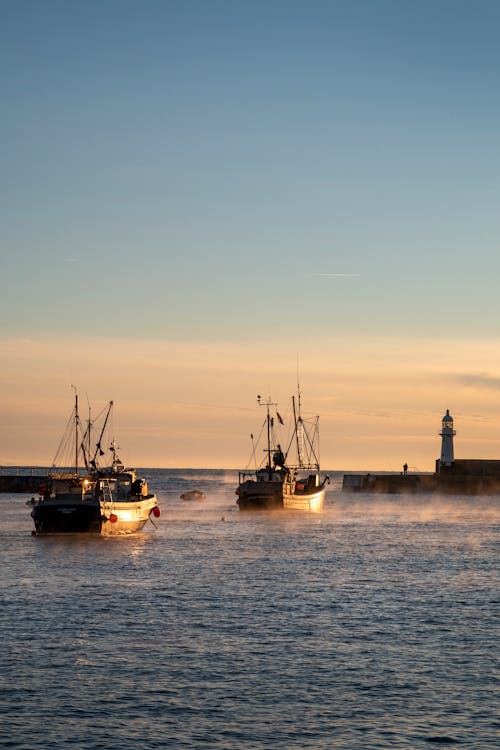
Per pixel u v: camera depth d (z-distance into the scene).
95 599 73.31
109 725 41.53
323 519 182.12
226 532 145.62
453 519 184.75
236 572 91.12
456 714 43.31
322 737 40.34
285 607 69.94
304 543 126.00
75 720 42.12
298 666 51.50
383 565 98.31
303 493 198.38
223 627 61.97
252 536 137.50
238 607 69.81
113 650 54.84
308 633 60.19
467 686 47.69
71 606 69.81
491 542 129.88
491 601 73.19
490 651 55.19
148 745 39.25
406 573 90.94
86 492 127.88
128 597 74.44
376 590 78.94
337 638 58.69
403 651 55.19
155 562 99.75
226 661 52.47
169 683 47.94
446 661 52.75
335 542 128.12
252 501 189.62
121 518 129.62
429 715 43.19
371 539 133.75
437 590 79.12
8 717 42.41
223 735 40.50
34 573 89.44
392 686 47.69
